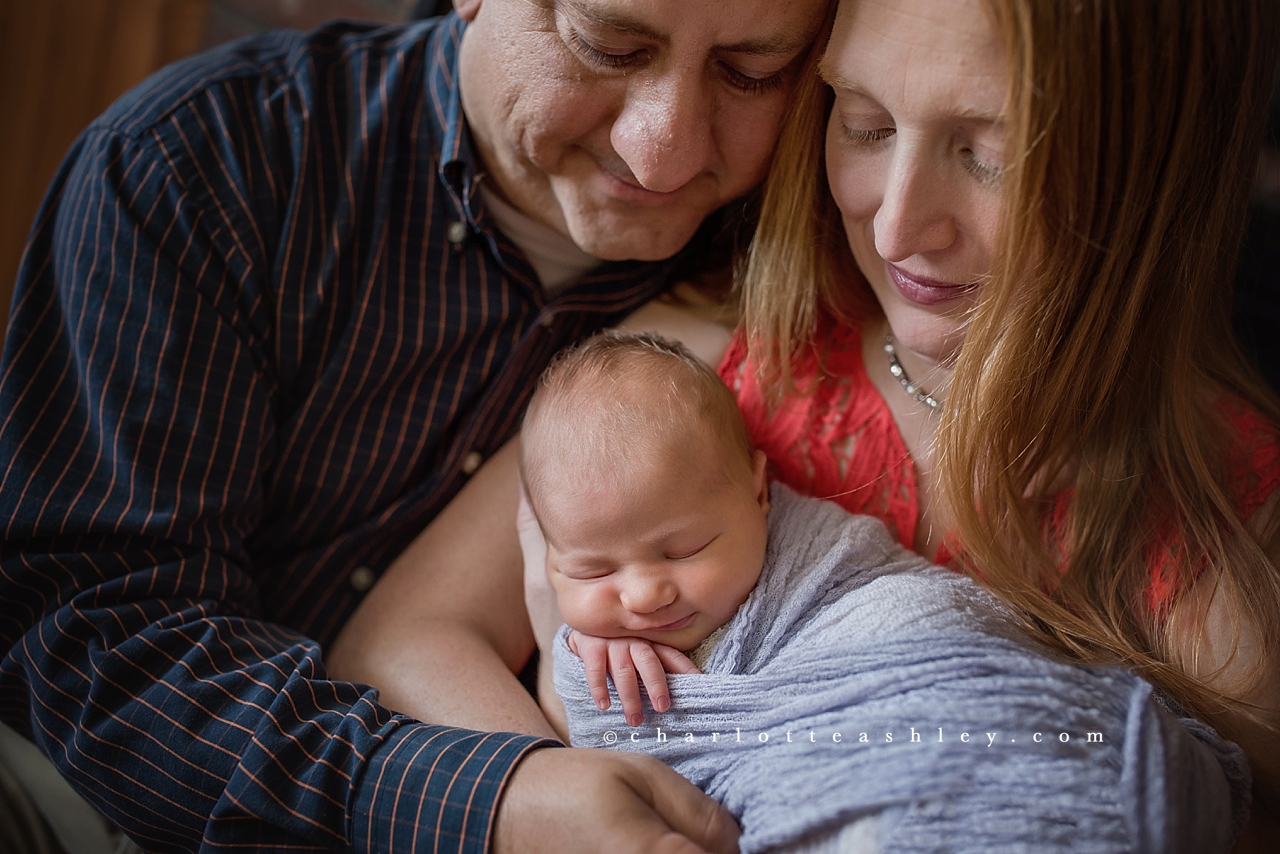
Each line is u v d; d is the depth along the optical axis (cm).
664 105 96
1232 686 95
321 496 122
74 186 120
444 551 121
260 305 116
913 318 103
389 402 123
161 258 112
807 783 81
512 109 107
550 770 88
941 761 78
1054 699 81
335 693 101
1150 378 101
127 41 192
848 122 95
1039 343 94
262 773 92
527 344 125
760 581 99
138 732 96
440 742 93
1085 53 82
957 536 104
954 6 81
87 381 109
